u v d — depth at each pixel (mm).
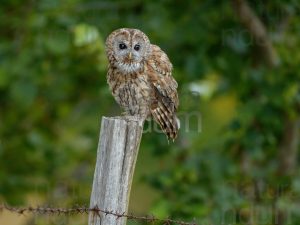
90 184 16109
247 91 15133
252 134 14461
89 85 16609
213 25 15453
